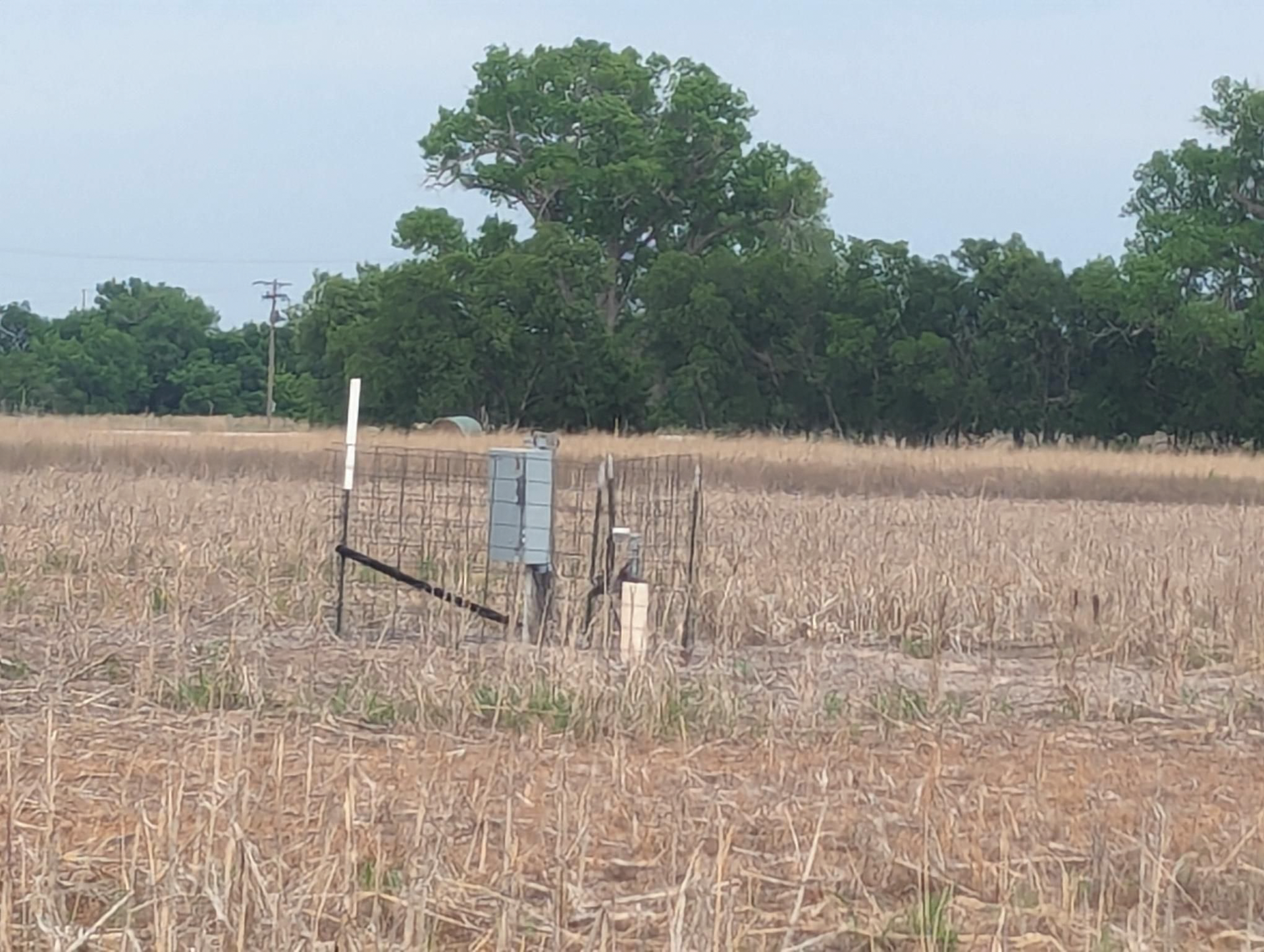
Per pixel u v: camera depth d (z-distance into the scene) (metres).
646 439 41.62
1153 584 15.96
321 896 6.30
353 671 12.12
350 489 14.28
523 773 9.05
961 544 19.97
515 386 56.78
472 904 6.95
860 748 10.41
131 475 30.19
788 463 36.44
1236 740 11.20
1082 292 59.19
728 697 11.02
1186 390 60.06
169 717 10.63
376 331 56.91
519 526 13.05
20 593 15.06
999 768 9.89
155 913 6.24
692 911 6.28
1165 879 7.17
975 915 7.09
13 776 7.90
